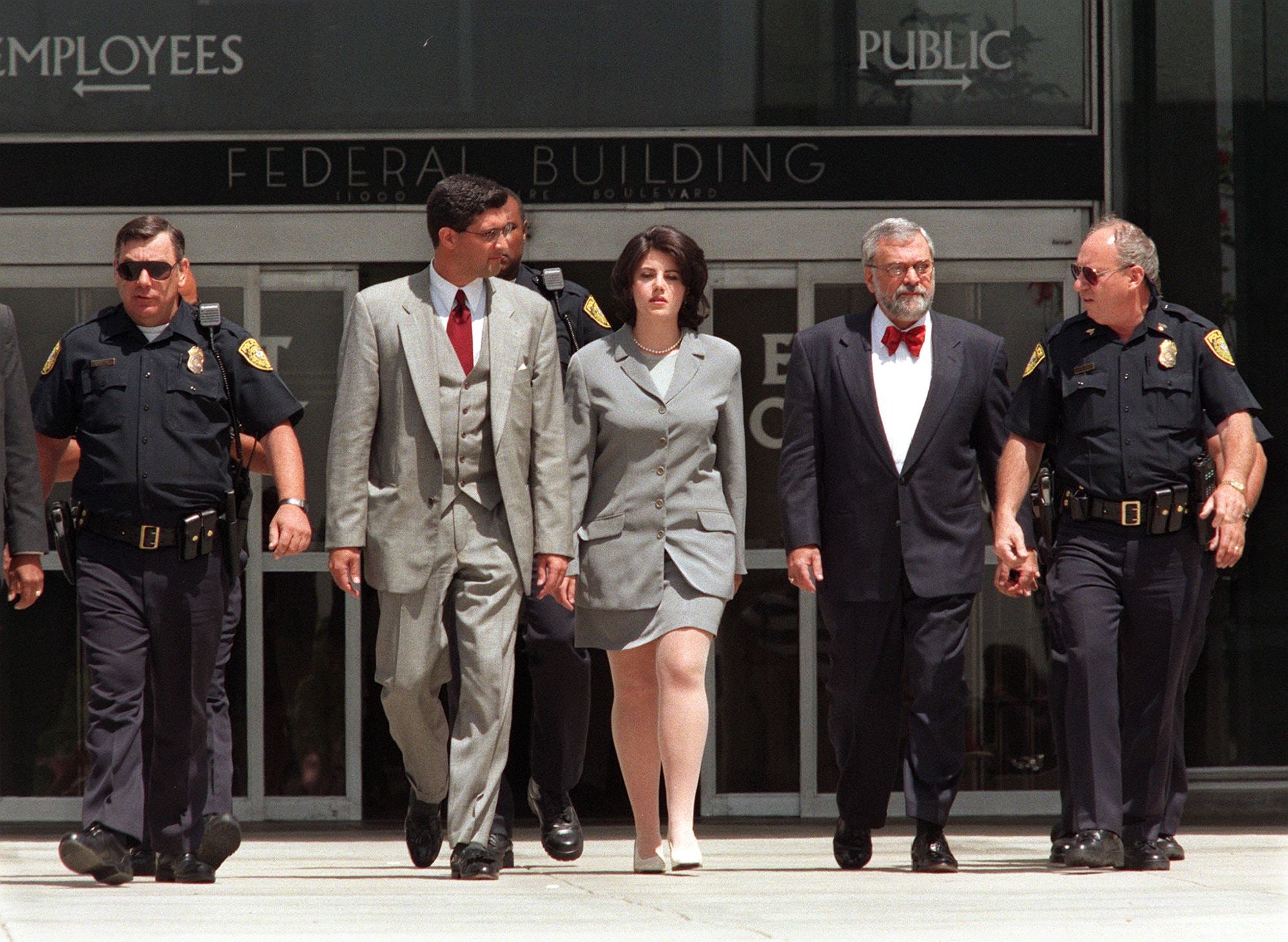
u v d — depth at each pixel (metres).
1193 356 20.02
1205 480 19.94
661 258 19.84
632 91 28.58
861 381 20.27
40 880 19.84
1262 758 27.92
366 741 28.98
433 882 19.06
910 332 20.33
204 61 28.52
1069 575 20.06
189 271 20.19
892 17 28.58
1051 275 28.70
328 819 28.78
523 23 28.52
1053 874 19.78
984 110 28.59
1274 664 27.94
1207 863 20.95
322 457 28.84
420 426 18.86
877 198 28.70
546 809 22.09
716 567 19.80
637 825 20.44
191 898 17.44
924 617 20.08
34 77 28.52
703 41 28.58
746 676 29.06
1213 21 28.12
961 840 25.27
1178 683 20.39
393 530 18.83
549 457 19.28
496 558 18.89
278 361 28.77
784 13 28.61
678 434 19.84
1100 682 19.67
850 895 17.64
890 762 20.62
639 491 19.80
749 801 29.05
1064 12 28.50
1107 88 28.34
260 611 28.81
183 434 18.75
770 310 28.92
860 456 20.17
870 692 20.47
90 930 14.98
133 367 18.84
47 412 19.11
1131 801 20.33
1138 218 28.25
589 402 20.00
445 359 18.97
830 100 28.64
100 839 18.22
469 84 28.50
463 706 18.84
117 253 19.05
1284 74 28.08
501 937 14.49
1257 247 28.08
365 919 15.70
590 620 19.92
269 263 28.67
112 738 18.50
